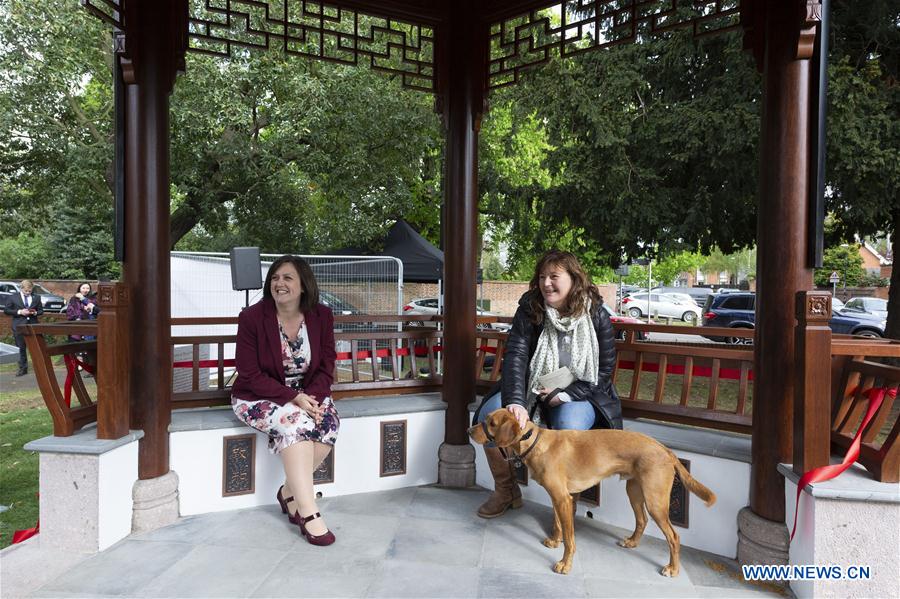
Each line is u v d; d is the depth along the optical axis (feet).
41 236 74.54
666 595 7.86
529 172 56.03
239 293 24.39
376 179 41.19
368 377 24.29
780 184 8.22
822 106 7.96
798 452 7.69
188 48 10.54
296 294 9.98
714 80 26.71
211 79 33.47
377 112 38.50
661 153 27.96
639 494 9.17
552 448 8.60
